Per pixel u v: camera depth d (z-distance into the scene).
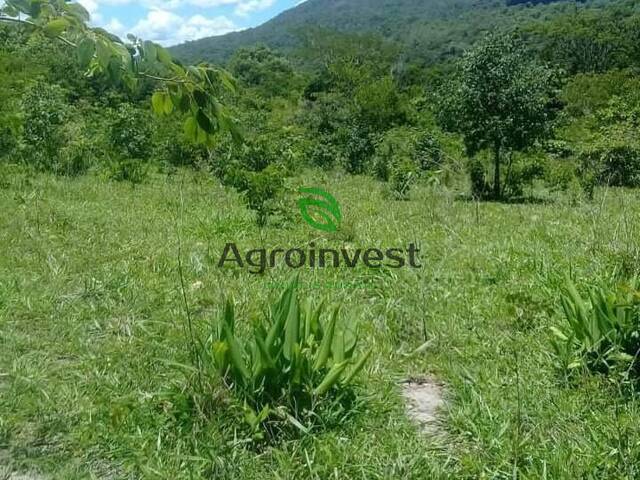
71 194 10.63
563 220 9.24
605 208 10.18
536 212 10.27
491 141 15.27
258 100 31.94
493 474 2.80
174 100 2.04
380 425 3.29
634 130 17.55
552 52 51.75
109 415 3.23
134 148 15.66
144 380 3.71
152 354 4.05
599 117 21.28
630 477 2.73
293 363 3.24
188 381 3.26
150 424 3.18
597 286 4.43
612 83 31.12
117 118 15.83
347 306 5.08
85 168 14.51
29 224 7.57
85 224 7.82
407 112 29.64
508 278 5.87
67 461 2.98
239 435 3.09
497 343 4.29
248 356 3.40
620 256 5.65
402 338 4.53
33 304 4.88
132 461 2.92
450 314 4.88
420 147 17.25
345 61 39.09
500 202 13.84
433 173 12.89
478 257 6.53
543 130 15.16
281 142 15.82
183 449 3.00
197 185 12.82
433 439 3.19
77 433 3.12
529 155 16.16
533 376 3.80
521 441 2.99
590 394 3.48
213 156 13.42
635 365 3.65
